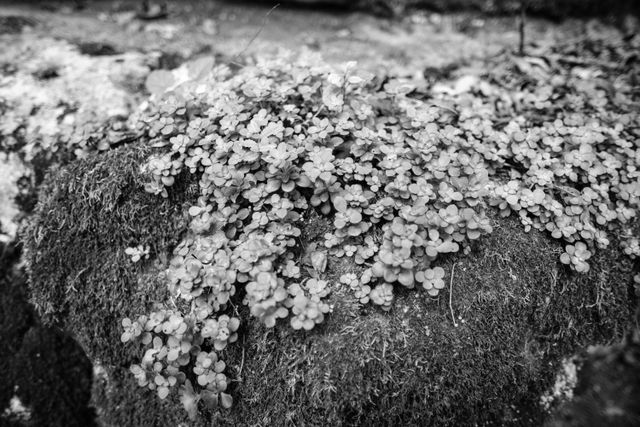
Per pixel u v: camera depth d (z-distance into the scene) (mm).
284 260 337
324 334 328
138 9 607
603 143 391
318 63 400
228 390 351
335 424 332
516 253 353
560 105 424
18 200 401
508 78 472
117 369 393
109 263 374
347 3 633
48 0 599
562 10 614
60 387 421
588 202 359
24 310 408
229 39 558
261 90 365
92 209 368
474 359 341
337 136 364
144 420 390
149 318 351
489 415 375
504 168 380
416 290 337
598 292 372
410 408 337
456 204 348
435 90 451
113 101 428
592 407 423
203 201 352
